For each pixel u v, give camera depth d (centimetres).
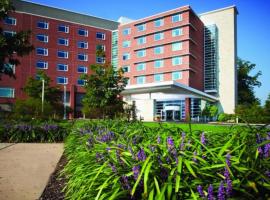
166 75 6356
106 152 374
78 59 6675
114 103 2309
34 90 4841
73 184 374
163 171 264
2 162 755
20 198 436
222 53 6581
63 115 5381
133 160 311
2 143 1258
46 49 6328
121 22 7556
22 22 6091
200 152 302
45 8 6469
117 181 279
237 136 331
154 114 4644
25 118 2189
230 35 6538
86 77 2292
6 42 1526
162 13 6369
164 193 241
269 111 3662
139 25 6788
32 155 884
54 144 1238
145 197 242
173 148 300
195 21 6400
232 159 268
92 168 361
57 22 6500
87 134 682
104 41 7075
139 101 4741
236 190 244
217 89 6550
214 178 262
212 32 6694
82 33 6788
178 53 6172
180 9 6119
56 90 5056
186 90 4191
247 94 7656
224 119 4738
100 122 1088
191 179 261
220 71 6569
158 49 6488
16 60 1647
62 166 693
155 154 283
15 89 5844
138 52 6788
